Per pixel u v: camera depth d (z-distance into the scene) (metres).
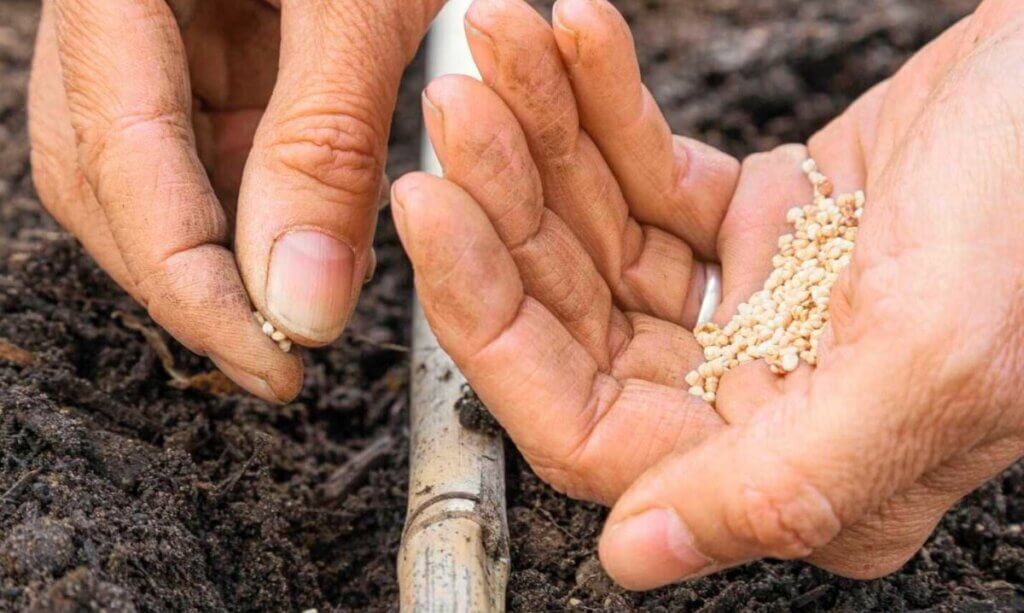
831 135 0.52
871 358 0.42
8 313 0.52
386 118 0.46
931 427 0.42
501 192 0.45
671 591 0.47
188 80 0.48
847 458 0.42
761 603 0.46
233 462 0.50
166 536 0.46
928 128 0.44
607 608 0.46
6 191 0.58
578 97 0.47
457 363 0.44
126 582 0.44
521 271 0.46
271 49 0.54
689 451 0.43
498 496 0.48
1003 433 0.43
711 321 0.49
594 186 0.47
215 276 0.46
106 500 0.46
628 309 0.49
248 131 0.54
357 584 0.49
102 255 0.50
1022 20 0.46
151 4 0.47
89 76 0.47
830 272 0.48
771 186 0.51
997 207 0.43
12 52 0.64
